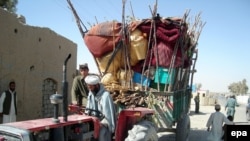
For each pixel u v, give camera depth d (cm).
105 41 792
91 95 571
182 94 934
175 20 801
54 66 1374
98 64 830
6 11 988
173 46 798
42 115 1269
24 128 407
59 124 451
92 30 811
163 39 788
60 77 1445
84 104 642
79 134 493
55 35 1377
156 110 775
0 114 932
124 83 805
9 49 1009
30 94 1152
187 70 993
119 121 583
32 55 1162
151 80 811
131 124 625
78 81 644
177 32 787
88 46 815
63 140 460
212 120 1000
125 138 606
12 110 909
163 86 810
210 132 1005
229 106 1594
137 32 796
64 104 466
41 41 1236
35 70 1188
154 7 789
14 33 1038
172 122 791
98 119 535
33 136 408
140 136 589
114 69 812
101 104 560
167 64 787
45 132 441
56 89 1407
